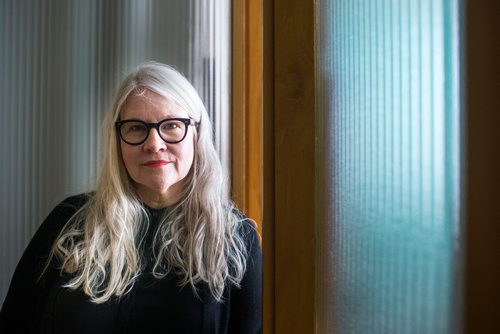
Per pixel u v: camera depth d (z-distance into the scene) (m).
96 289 0.74
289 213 0.42
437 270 0.31
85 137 1.10
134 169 0.76
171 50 1.08
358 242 0.37
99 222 0.78
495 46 0.29
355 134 0.37
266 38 0.44
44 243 0.81
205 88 1.05
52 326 0.73
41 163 1.11
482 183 0.29
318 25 0.40
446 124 0.31
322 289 0.40
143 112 0.75
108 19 1.10
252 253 0.85
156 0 1.09
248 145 1.02
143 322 0.73
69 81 1.11
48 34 1.12
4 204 1.12
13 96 1.12
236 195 1.02
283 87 0.42
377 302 0.35
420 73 0.32
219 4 1.04
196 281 0.76
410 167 0.33
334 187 0.39
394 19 0.34
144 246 0.79
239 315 0.82
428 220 0.32
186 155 0.78
